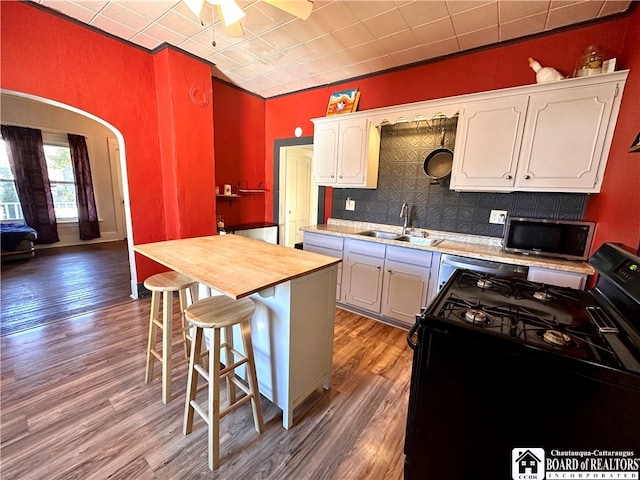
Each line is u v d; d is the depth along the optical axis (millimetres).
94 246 5738
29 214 5156
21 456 1319
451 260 2273
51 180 5508
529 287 1416
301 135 3912
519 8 1943
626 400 764
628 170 1698
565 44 2145
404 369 2084
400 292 2613
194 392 1446
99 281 3672
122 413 1595
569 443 863
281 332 1499
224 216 4020
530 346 865
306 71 3184
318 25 2252
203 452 1387
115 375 1908
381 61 2848
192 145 3059
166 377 1661
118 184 6367
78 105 2496
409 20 2143
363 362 2156
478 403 983
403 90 2932
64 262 4516
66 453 1345
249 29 2344
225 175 3908
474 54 2516
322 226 3461
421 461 1135
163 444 1417
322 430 1544
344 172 3084
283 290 1444
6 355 2080
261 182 4434
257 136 4230
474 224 2674
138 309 2879
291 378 1524
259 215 4488
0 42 2098
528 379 886
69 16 2342
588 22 2039
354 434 1524
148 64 2891
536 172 2080
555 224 2021
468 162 2350
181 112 2914
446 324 996
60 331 2436
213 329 1293
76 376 1884
